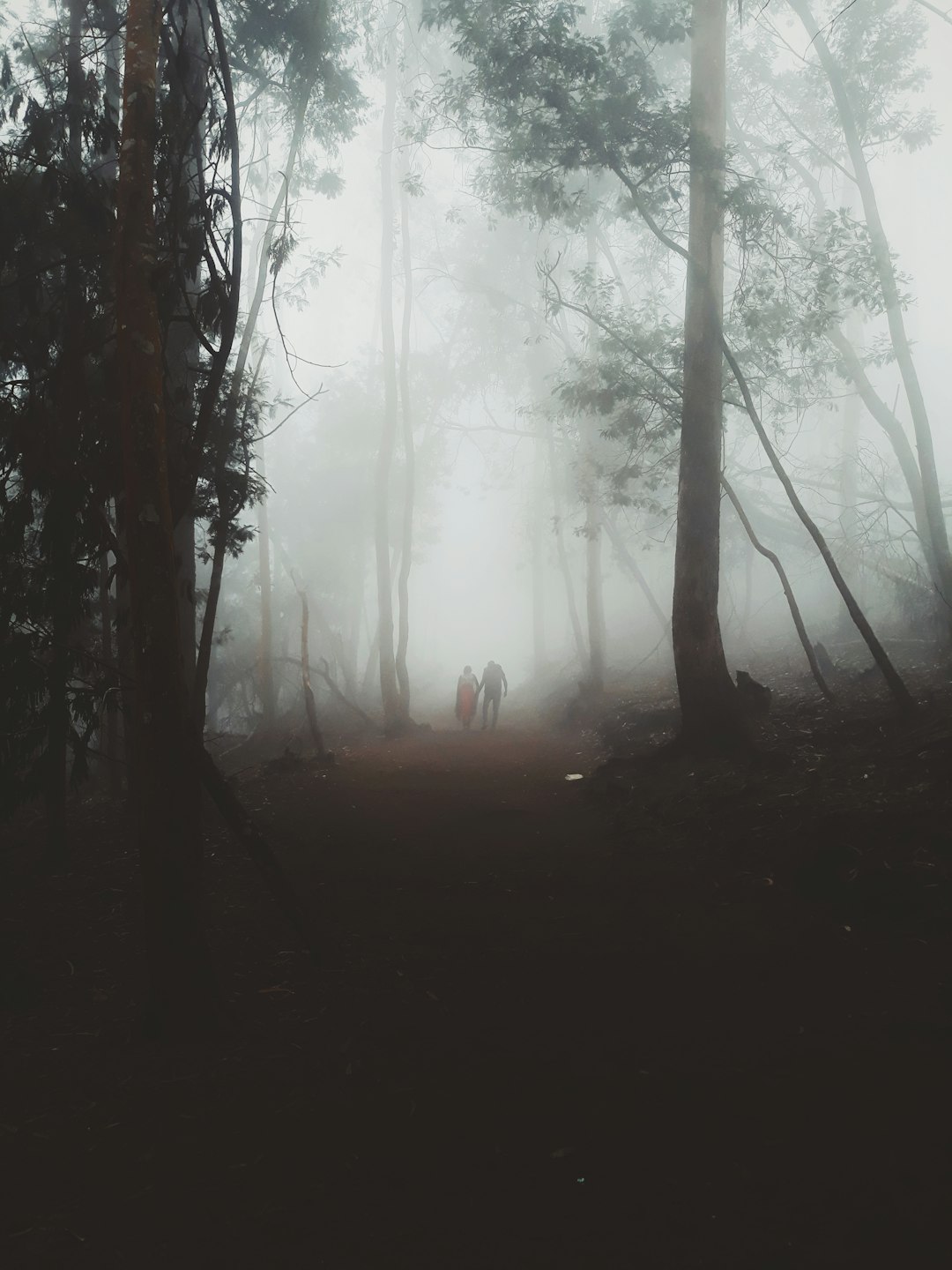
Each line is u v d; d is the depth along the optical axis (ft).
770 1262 8.07
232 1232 8.77
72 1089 11.97
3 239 23.13
